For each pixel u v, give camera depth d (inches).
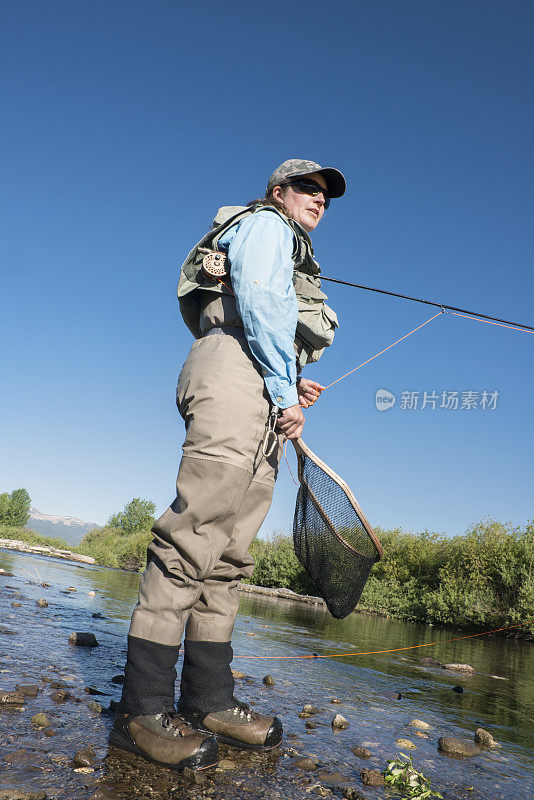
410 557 572.4
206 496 64.6
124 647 126.3
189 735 59.1
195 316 81.7
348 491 83.5
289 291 70.9
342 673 140.9
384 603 519.5
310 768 63.4
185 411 70.3
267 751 67.7
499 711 118.5
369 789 59.1
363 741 78.4
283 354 68.6
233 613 73.9
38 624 137.2
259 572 743.7
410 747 79.3
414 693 127.9
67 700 75.7
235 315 71.6
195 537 64.5
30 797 45.1
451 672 176.4
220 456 65.2
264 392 70.2
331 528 85.2
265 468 76.5
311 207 86.7
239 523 73.9
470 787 64.7
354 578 85.9
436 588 528.1
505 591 447.8
